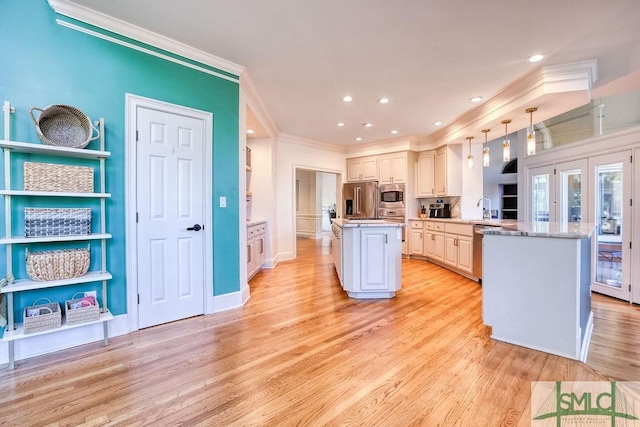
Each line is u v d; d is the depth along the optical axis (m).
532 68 2.97
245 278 3.35
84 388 1.69
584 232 2.14
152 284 2.58
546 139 4.88
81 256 2.17
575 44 2.54
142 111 2.51
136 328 2.49
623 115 3.83
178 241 2.73
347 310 3.05
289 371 1.89
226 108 3.00
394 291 3.45
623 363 2.08
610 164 3.76
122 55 2.39
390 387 1.72
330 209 11.45
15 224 2.02
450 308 3.11
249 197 5.09
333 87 3.48
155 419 1.45
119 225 2.40
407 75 3.14
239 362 2.00
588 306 2.60
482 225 4.07
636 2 2.00
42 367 1.91
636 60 2.71
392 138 6.04
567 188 4.43
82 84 2.23
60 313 2.04
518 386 1.74
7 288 1.88
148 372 1.87
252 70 3.08
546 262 2.16
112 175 2.36
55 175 2.07
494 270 2.37
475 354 2.13
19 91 2.02
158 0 2.05
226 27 2.36
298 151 5.98
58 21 2.14
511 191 10.05
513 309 2.29
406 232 6.01
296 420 1.45
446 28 2.33
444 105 4.04
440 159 5.65
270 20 2.26
